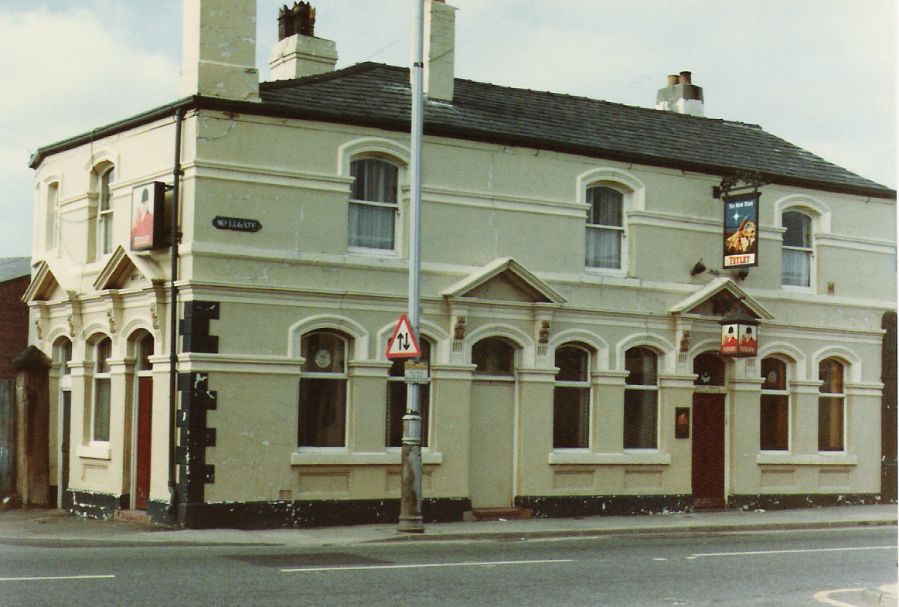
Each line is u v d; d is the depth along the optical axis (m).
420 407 21.41
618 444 23.36
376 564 14.80
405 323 18.94
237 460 19.59
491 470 22.17
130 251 20.69
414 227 18.97
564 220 23.02
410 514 19.12
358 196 21.19
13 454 23.91
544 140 22.64
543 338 22.47
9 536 18.28
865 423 26.92
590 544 18.34
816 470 26.03
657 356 24.16
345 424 20.83
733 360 24.97
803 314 26.00
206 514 19.28
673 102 29.67
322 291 20.36
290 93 20.92
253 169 19.92
